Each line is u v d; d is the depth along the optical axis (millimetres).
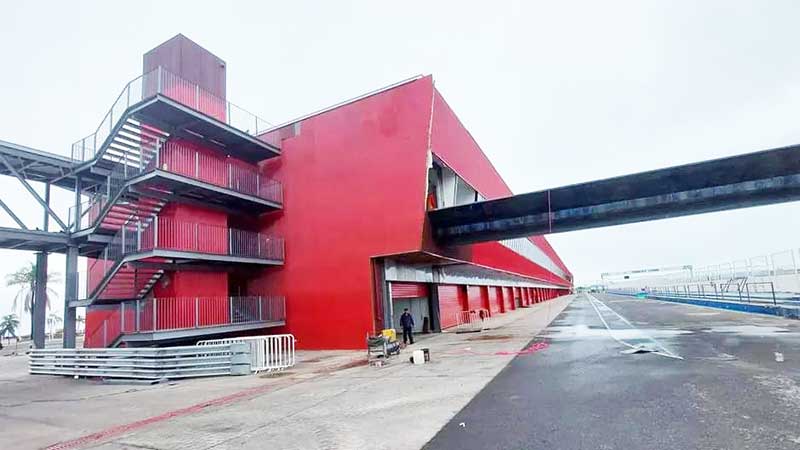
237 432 7320
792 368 9750
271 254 22156
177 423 8250
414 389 9914
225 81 22922
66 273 20172
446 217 20344
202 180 19031
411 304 27297
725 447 5285
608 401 7703
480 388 9531
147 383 13945
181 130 20219
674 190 17781
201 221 20594
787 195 16344
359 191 21047
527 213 19906
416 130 19938
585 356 13164
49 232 19578
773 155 15852
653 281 90625
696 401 7371
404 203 19703
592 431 6145
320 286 21391
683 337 16312
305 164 22922
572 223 19344
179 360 14320
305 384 11672
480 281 36438
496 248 32719
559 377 10156
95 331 19906
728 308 31391
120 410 9883
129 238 18906
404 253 19406
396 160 20234
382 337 15773
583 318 30406
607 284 187000
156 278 19828
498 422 6859
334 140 22188
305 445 6379
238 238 21219
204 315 19156
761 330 17391
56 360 17000
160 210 19984
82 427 8453
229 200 21562
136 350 14695
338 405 8812
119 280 19875
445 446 5930
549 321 29609
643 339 16406
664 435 5812
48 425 8766
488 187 33844
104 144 18656
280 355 15336
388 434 6625
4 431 8430
